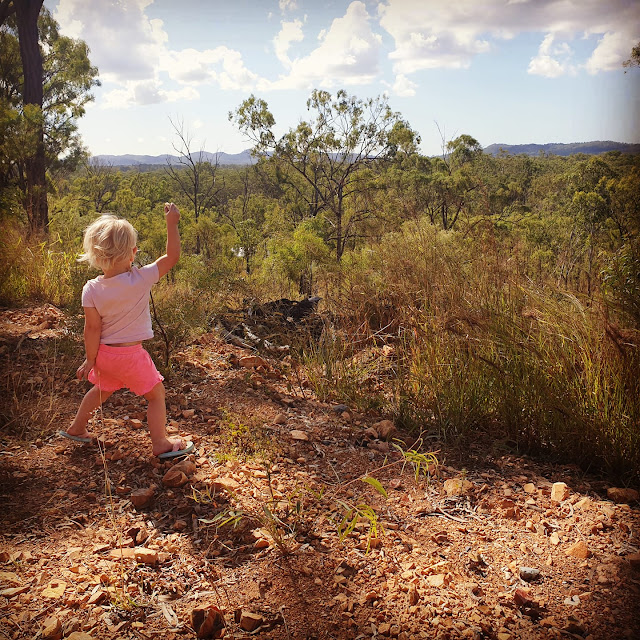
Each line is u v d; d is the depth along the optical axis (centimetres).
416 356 425
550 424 345
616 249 353
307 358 482
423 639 188
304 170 2366
